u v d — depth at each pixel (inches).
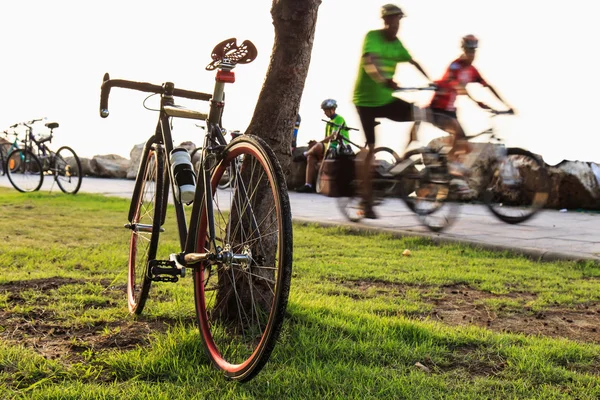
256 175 138.7
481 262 255.4
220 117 122.5
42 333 136.3
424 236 307.1
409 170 342.0
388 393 110.0
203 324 124.6
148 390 106.7
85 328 140.4
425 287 207.0
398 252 277.9
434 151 333.4
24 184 567.5
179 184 125.7
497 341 140.3
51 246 265.0
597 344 147.7
